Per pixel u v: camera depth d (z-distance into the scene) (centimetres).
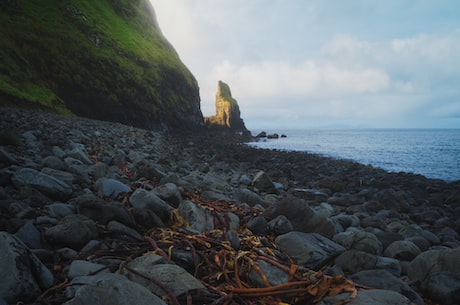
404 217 915
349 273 408
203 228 466
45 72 3219
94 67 3697
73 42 3603
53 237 343
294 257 400
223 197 695
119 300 220
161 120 4666
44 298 244
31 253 267
